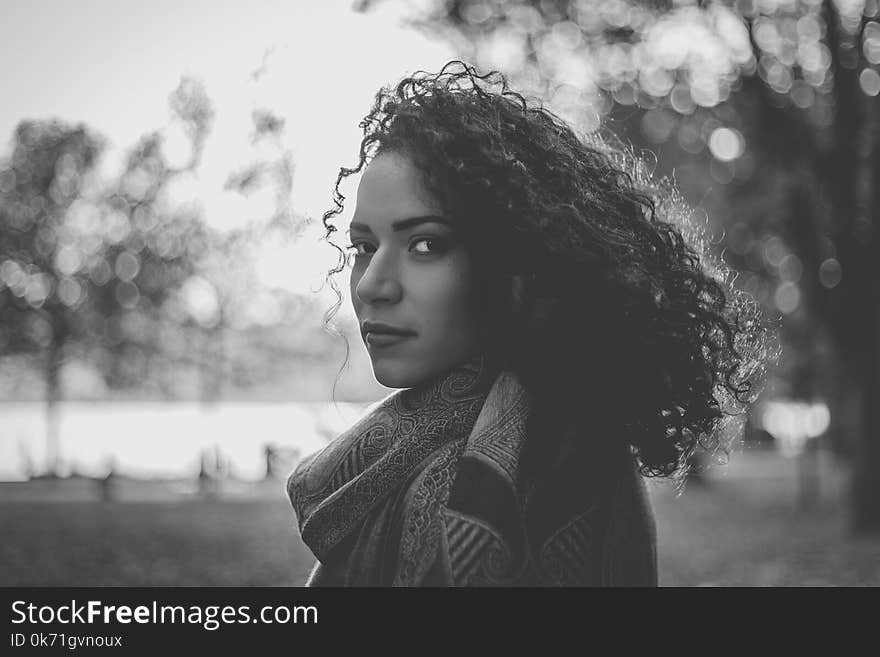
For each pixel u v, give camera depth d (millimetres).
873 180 16766
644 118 18594
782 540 18281
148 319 38719
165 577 13031
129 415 90125
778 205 18797
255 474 37750
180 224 29125
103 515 23250
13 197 39844
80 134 39375
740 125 18312
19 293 40812
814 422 27125
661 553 16594
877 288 17234
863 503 18188
